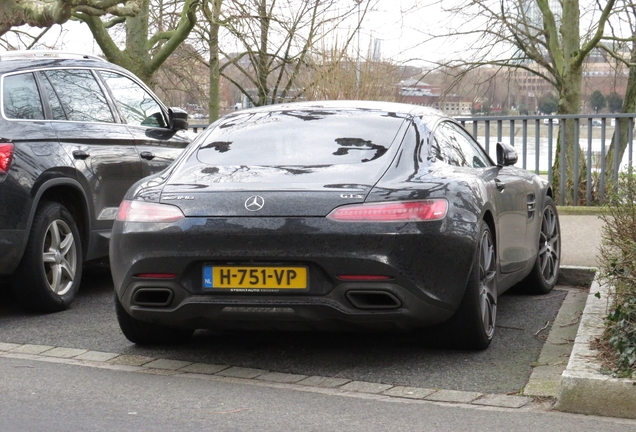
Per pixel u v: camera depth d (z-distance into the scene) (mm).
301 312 4754
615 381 4145
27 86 6859
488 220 5574
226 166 5207
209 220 4801
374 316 4762
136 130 7863
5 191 6246
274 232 4707
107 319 6508
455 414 4176
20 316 6645
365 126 5477
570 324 6199
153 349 5574
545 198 7367
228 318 4871
